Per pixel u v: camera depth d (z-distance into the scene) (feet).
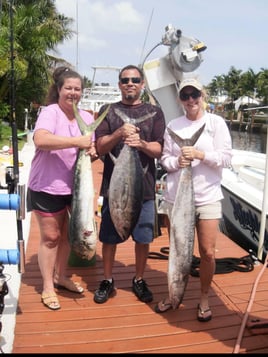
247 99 179.01
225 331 9.80
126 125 9.90
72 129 10.14
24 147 47.24
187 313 10.62
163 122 10.78
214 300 11.46
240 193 19.26
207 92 12.66
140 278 11.54
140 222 11.02
